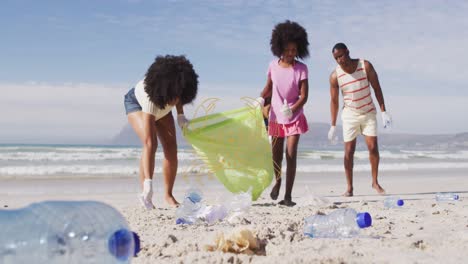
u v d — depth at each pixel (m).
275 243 3.40
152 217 4.70
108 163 14.83
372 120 7.09
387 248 3.30
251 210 5.19
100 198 6.85
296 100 5.90
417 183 9.78
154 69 5.11
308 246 3.32
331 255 3.06
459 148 48.84
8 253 2.18
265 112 6.22
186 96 5.15
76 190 7.89
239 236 3.23
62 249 2.18
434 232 3.95
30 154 18.31
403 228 4.14
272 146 6.17
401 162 18.62
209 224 4.26
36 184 8.64
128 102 5.58
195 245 3.28
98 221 2.24
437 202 6.26
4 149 22.48
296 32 5.75
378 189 7.37
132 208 5.37
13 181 9.06
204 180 9.66
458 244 3.45
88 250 2.18
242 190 5.84
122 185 8.73
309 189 8.26
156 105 5.17
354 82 6.93
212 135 5.80
